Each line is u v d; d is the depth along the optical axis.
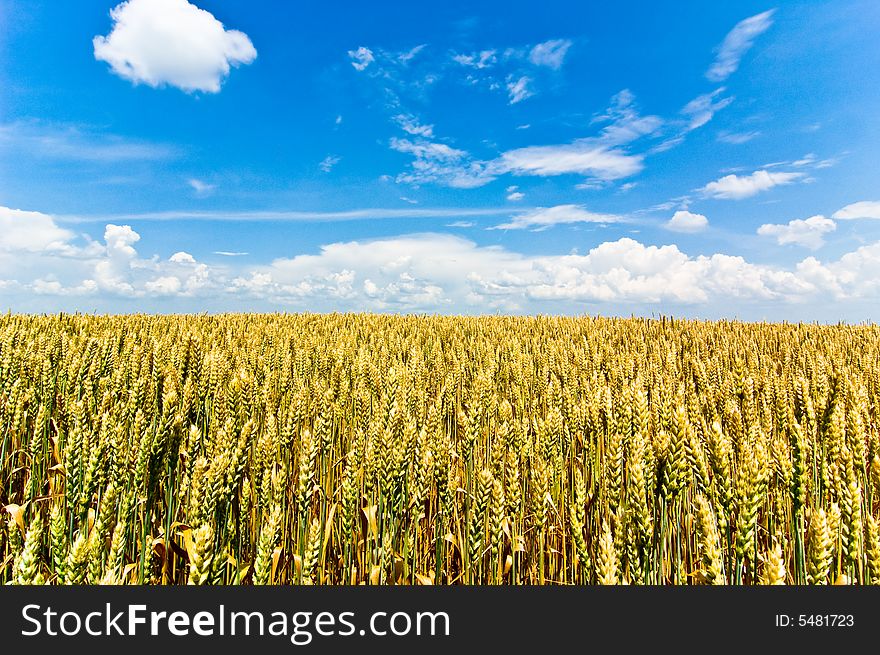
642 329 16.89
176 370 6.37
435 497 4.65
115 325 14.58
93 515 3.42
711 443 3.18
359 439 4.05
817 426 4.28
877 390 6.57
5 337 7.54
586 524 4.34
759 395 6.16
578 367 8.52
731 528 3.29
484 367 8.92
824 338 14.06
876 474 3.46
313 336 12.04
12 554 3.21
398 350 10.85
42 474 4.93
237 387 5.20
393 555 3.69
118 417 4.55
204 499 3.18
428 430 4.18
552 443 4.38
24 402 5.31
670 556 3.66
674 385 7.43
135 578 3.59
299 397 5.04
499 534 3.47
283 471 3.80
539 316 21.91
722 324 17.89
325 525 4.00
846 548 2.92
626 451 3.98
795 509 3.18
